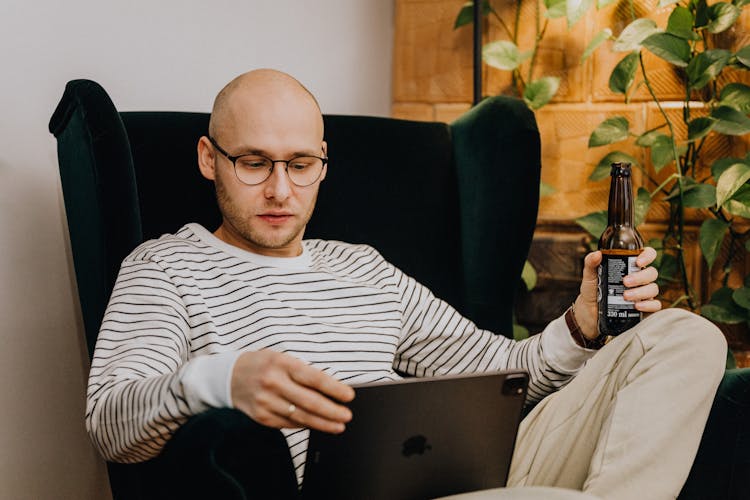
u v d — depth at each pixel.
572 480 1.25
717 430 1.21
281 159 1.31
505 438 1.08
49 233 1.63
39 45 1.59
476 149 1.71
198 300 1.24
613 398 1.21
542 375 1.42
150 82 1.81
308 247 1.49
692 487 1.21
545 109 2.23
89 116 1.28
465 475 1.07
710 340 1.21
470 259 1.71
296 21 2.14
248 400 0.91
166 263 1.25
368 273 1.49
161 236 1.43
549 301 2.24
